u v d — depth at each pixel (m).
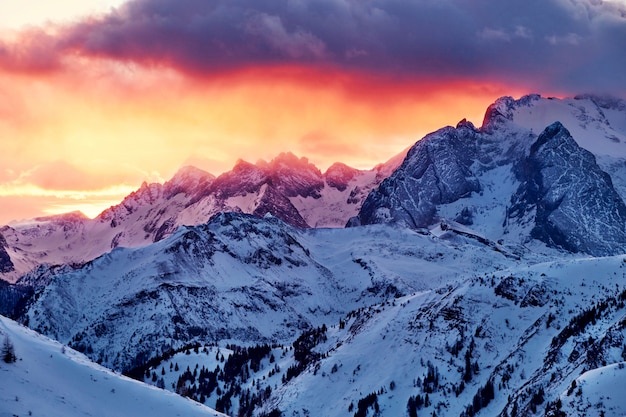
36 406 125.44
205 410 145.00
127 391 141.88
